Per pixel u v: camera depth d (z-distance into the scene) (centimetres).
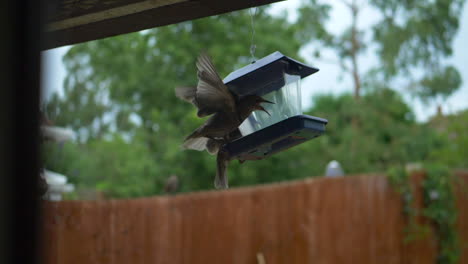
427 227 1210
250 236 949
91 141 1859
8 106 193
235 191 941
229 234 922
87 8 306
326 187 1072
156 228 830
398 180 1180
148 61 1694
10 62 195
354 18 2253
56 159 1209
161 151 1552
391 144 1933
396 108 2092
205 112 373
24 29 200
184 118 1581
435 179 1225
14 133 195
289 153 1566
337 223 1078
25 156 198
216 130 375
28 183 200
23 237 196
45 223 249
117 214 787
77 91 1905
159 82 1653
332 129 1964
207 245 891
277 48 1662
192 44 1628
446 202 1234
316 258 1033
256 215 962
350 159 1822
